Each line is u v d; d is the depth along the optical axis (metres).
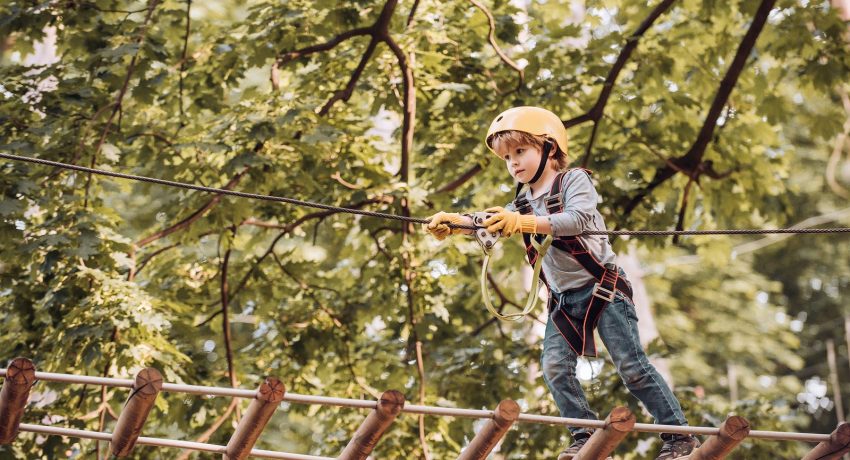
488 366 11.62
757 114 11.89
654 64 11.58
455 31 11.36
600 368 12.10
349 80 11.16
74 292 9.23
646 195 11.80
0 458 9.34
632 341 5.96
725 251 13.12
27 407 9.55
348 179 10.77
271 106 9.74
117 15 10.72
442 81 11.20
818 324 27.31
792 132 25.09
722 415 11.75
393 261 10.93
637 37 11.10
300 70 12.65
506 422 5.65
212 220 9.93
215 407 10.63
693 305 24.56
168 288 10.86
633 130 12.05
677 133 11.98
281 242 16.17
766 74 12.09
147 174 10.36
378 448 10.85
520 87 11.23
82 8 10.09
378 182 10.63
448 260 11.15
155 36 10.27
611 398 11.60
